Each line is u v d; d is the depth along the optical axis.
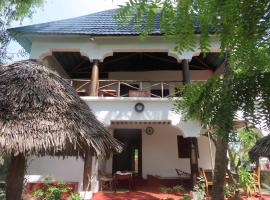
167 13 1.53
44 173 10.25
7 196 3.40
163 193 10.64
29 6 9.92
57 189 8.89
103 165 12.53
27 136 3.38
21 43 11.50
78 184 10.00
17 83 3.86
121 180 12.05
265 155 7.30
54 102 3.80
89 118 4.02
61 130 3.55
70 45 11.16
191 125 10.09
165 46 10.97
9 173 3.50
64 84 4.27
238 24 1.33
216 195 3.88
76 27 11.36
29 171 10.18
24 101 3.68
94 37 10.91
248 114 1.73
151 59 14.08
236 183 9.88
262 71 1.75
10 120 3.47
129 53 13.32
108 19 12.05
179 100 2.51
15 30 10.60
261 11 1.26
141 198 9.76
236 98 1.80
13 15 9.94
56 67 13.18
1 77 3.94
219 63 12.97
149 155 13.07
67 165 10.39
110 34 10.77
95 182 10.36
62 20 12.27
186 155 13.02
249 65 1.67
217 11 1.36
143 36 1.66
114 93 11.16
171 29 1.56
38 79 3.97
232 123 1.73
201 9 1.43
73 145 3.61
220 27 1.44
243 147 10.30
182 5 1.47
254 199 10.20
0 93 3.71
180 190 10.98
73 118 3.76
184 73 10.45
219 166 3.86
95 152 3.76
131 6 1.56
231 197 9.66
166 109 10.34
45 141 3.41
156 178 12.15
